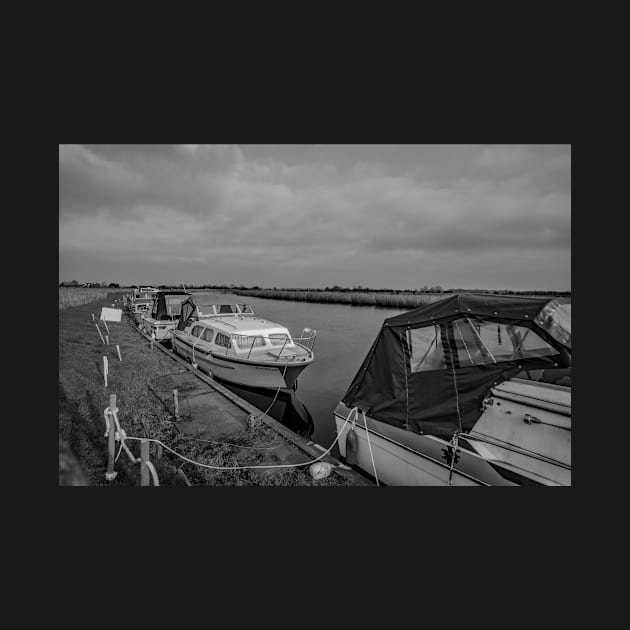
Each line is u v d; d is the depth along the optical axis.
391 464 5.70
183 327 15.36
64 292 38.84
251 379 10.52
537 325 4.77
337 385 13.36
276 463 5.98
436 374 5.37
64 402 8.30
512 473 4.37
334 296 53.41
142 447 4.46
